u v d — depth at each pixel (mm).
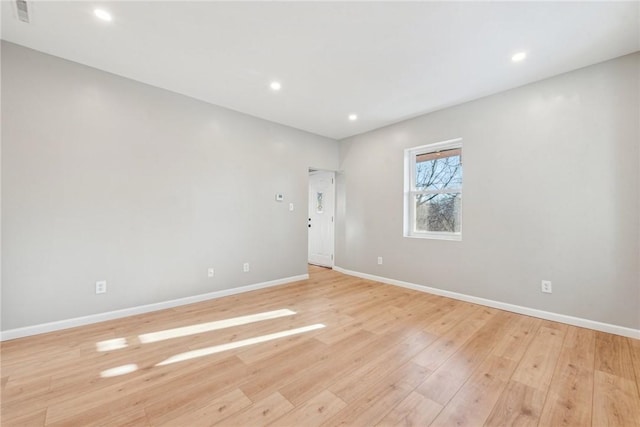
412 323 2701
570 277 2656
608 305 2465
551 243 2762
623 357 2033
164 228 3096
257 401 1571
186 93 3193
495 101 3141
